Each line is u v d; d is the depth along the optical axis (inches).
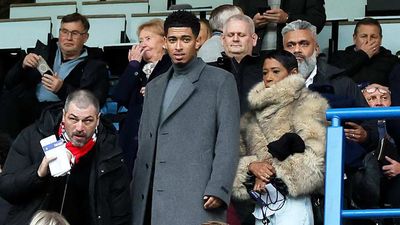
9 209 917.2
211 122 858.8
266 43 1183.6
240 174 913.5
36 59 1157.7
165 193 850.1
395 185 931.3
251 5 1224.2
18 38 1390.3
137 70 1042.1
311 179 891.4
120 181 867.4
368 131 959.6
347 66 1178.6
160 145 863.1
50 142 844.6
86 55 1179.9
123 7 1433.3
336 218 740.0
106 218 858.1
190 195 844.0
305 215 893.8
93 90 1151.6
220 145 847.7
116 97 1031.0
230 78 872.3
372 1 1354.6
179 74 879.7
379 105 1043.3
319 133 903.7
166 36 882.1
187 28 874.8
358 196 927.7
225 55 1051.3
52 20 1462.8
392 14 1348.4
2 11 1611.7
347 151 920.3
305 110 916.0
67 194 856.9
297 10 1209.4
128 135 1008.9
